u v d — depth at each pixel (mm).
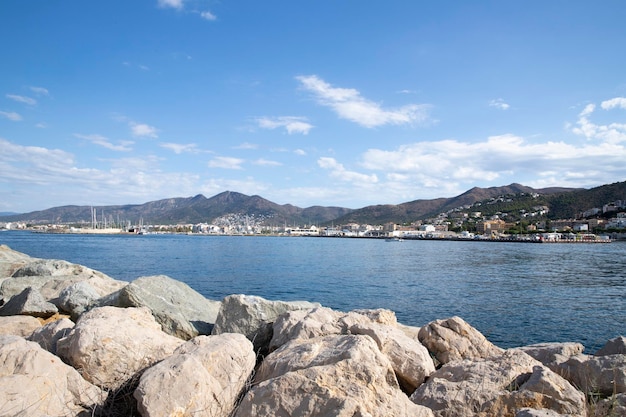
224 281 40031
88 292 12477
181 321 10711
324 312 9305
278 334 8633
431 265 61969
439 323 9461
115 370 6520
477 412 5746
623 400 5797
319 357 6027
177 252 87125
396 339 7719
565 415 5098
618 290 35750
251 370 6527
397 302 29234
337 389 5039
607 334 20297
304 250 106625
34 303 11070
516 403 5723
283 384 5090
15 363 5539
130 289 11602
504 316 24484
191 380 5375
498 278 44969
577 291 35000
